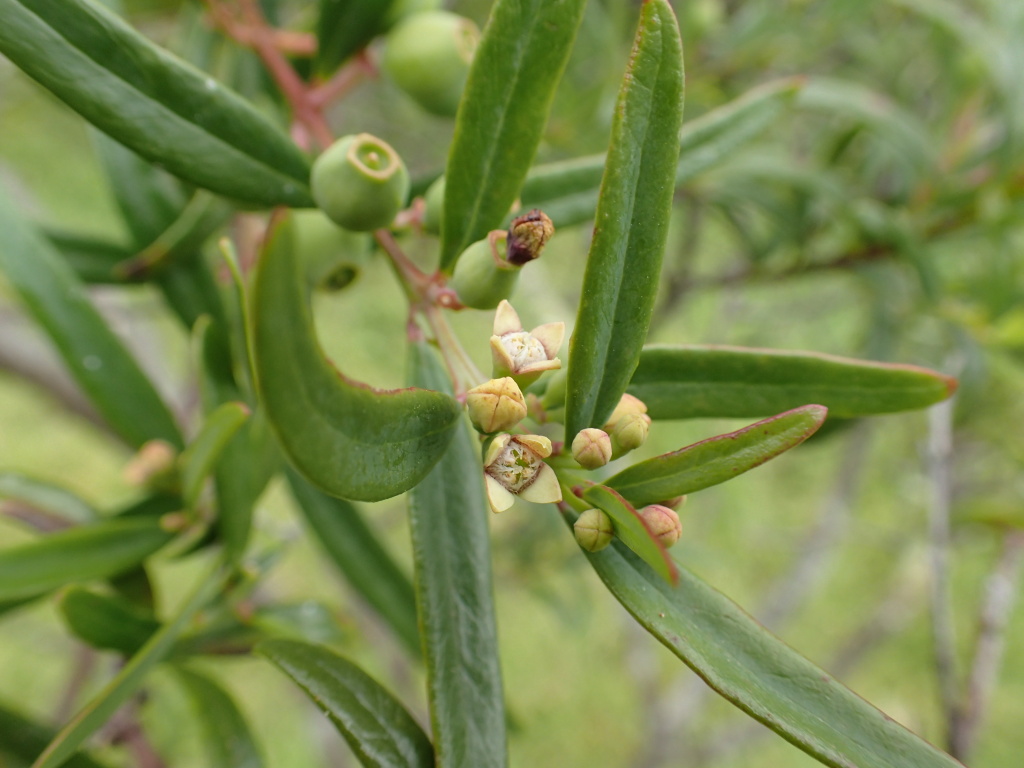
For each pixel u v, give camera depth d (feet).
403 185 0.39
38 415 1.74
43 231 0.56
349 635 0.52
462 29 0.51
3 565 0.44
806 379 0.38
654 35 0.33
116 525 0.47
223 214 0.55
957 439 1.10
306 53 0.57
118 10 0.49
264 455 0.45
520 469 0.32
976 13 1.00
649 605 0.32
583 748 1.75
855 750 0.30
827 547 1.25
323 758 1.14
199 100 0.39
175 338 1.44
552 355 0.34
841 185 0.82
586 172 0.44
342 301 1.36
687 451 0.31
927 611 1.26
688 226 0.99
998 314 0.81
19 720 0.44
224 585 0.50
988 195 0.82
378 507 1.29
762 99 0.47
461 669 0.35
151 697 0.53
